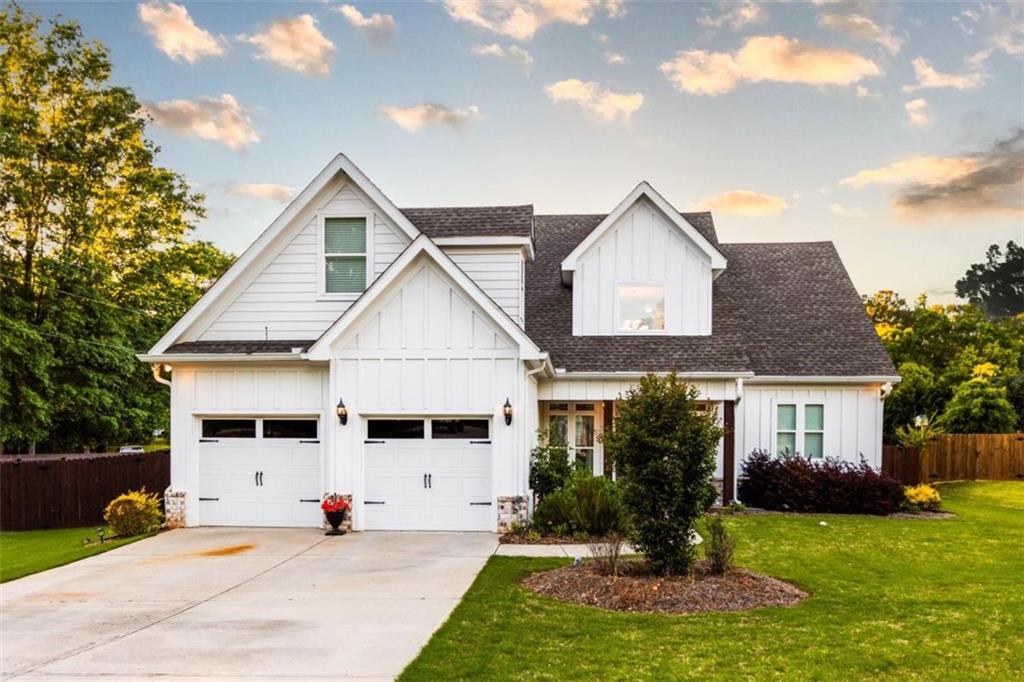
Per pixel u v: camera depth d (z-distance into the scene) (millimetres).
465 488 14836
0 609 9492
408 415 14797
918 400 34469
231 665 7129
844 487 17312
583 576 9984
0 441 25359
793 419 19359
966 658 7004
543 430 18594
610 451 10305
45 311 27344
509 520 14414
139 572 11523
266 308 16391
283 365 15531
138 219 29547
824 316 21078
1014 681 6434
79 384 27703
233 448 15695
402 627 8273
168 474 20031
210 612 9133
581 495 14164
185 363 15609
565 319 19922
